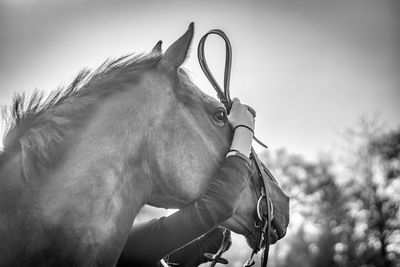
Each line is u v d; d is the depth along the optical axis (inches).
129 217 106.6
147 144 109.0
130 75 111.1
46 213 98.4
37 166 99.9
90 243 100.0
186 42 114.2
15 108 104.9
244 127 122.8
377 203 1130.0
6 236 96.0
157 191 111.3
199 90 119.1
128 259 117.6
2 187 99.6
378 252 1109.1
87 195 101.3
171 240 113.2
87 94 108.5
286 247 1174.3
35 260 96.4
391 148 1129.4
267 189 121.5
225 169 114.2
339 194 1173.1
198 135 113.9
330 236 1145.4
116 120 107.0
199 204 110.7
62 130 103.2
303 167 1206.3
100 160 103.7
